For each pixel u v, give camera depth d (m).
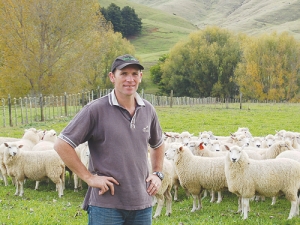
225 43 77.94
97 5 50.03
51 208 10.42
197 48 78.12
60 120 30.30
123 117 4.77
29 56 45.84
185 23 176.50
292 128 26.67
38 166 12.58
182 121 30.16
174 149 11.10
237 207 11.35
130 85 4.75
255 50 71.56
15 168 12.62
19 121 29.77
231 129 26.22
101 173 4.74
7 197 12.43
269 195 10.09
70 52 49.03
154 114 5.13
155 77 90.31
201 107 45.25
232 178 10.09
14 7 45.50
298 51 70.94
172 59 80.56
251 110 40.53
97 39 51.91
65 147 4.63
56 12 45.38
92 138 4.82
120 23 134.75
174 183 12.48
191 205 11.75
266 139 16.67
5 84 47.22
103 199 4.69
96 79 68.62
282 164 9.95
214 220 9.66
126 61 4.71
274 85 70.62
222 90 77.31
